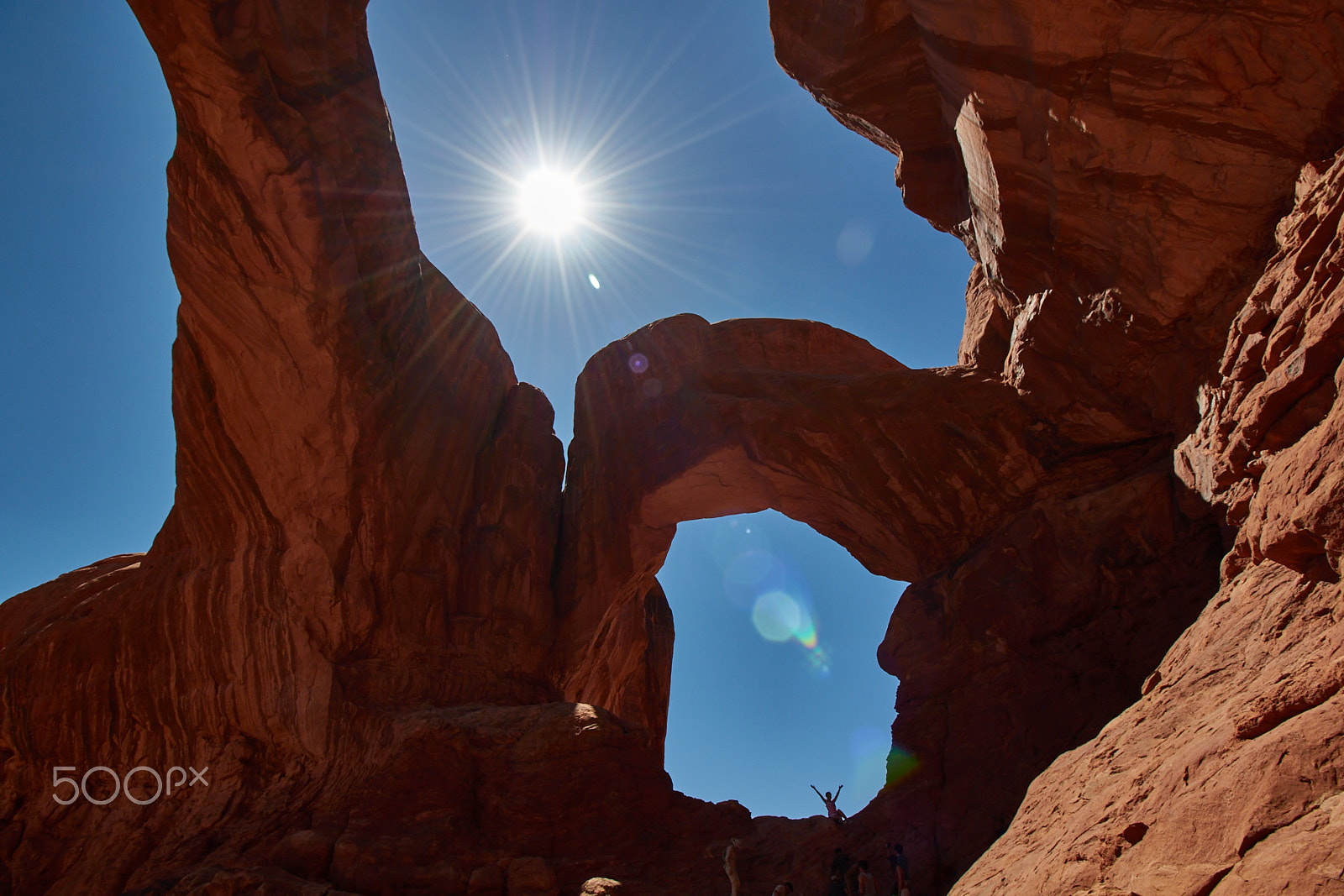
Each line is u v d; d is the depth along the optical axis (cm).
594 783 1438
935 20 1323
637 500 2230
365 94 1748
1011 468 1739
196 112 1434
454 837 1347
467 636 1912
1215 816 443
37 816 1653
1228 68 1064
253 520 1742
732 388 2206
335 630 1666
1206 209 1188
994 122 1352
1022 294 1655
